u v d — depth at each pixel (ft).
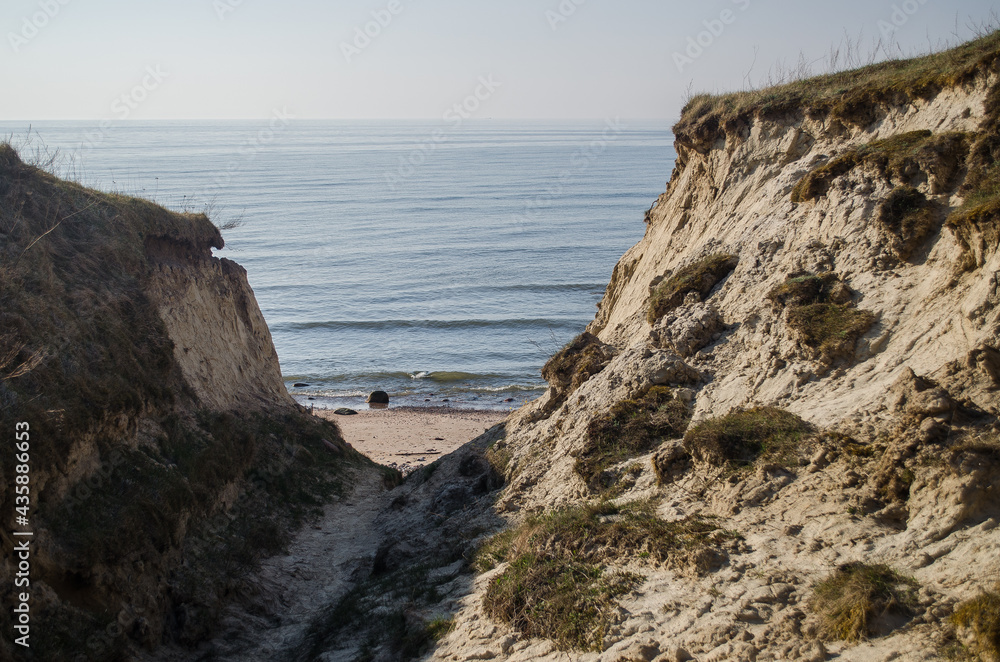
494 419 118.21
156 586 35.40
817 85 51.08
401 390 141.28
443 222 359.87
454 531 41.06
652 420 36.40
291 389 141.38
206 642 35.76
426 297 217.56
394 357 162.81
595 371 47.50
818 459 26.16
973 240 28.66
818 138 48.49
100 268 49.80
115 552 33.37
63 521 32.55
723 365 37.93
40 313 39.55
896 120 42.63
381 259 271.28
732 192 53.06
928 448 22.66
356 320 190.60
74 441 35.06
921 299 30.68
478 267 258.37
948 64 40.22
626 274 71.15
